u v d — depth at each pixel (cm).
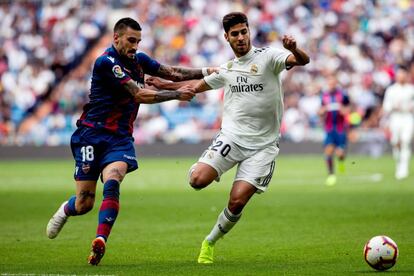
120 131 1869
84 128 1875
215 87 1948
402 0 8294
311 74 7644
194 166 1888
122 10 8331
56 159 7312
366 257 1688
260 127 1888
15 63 8012
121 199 3672
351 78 7588
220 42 8038
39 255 2014
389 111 4866
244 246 2177
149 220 2856
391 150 7262
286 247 2142
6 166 6319
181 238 2367
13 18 8344
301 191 3997
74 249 2131
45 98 7831
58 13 8350
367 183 4450
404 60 7738
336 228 2542
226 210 1861
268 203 3406
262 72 1862
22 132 7512
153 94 1823
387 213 2938
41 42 8169
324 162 6456
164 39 8031
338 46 7862
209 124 7356
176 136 7381
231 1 8294
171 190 4169
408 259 1867
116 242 2280
